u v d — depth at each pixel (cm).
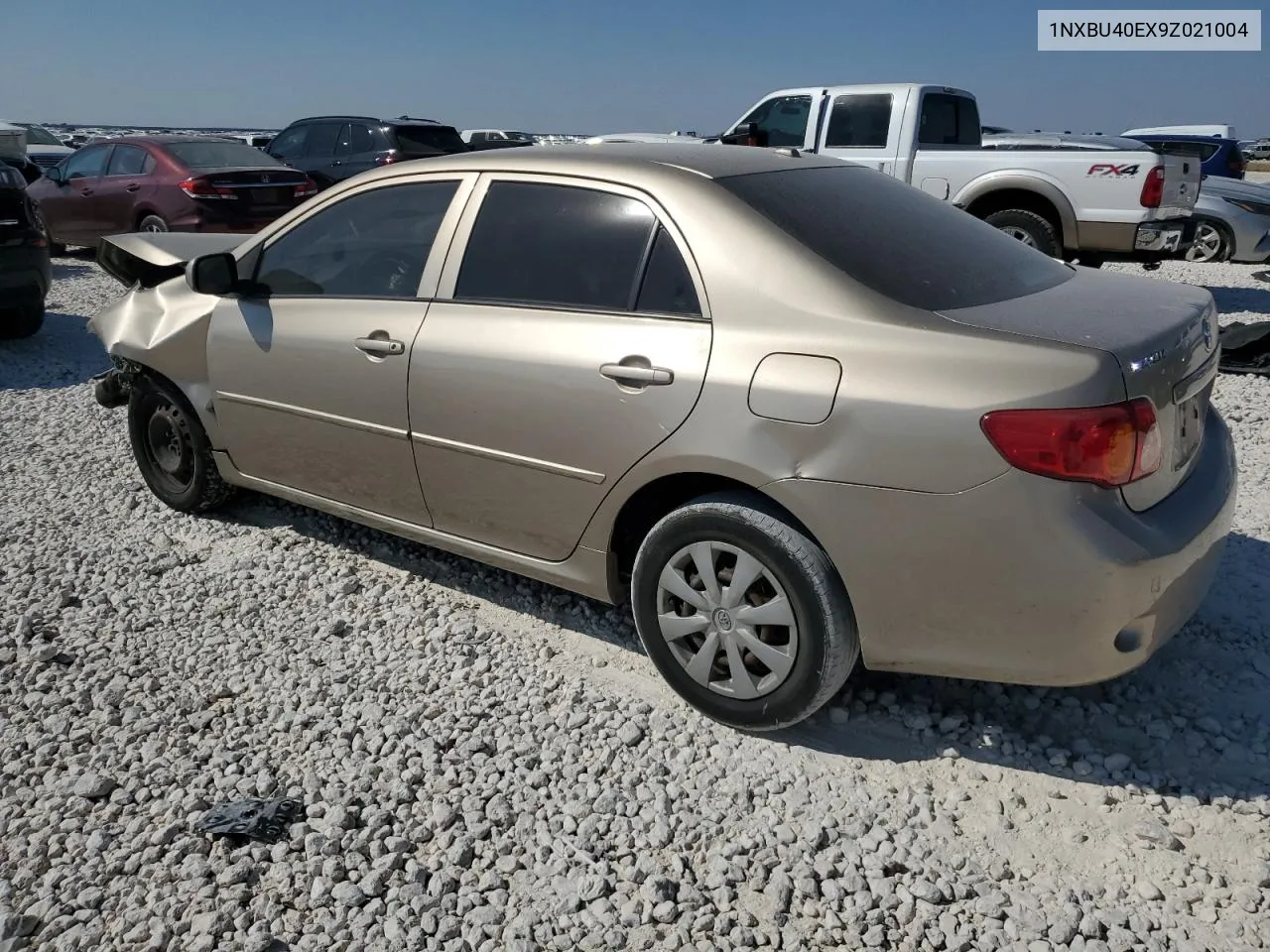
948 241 346
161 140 1296
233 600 421
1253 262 1288
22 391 758
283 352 419
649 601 333
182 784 306
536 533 360
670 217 325
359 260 406
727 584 315
